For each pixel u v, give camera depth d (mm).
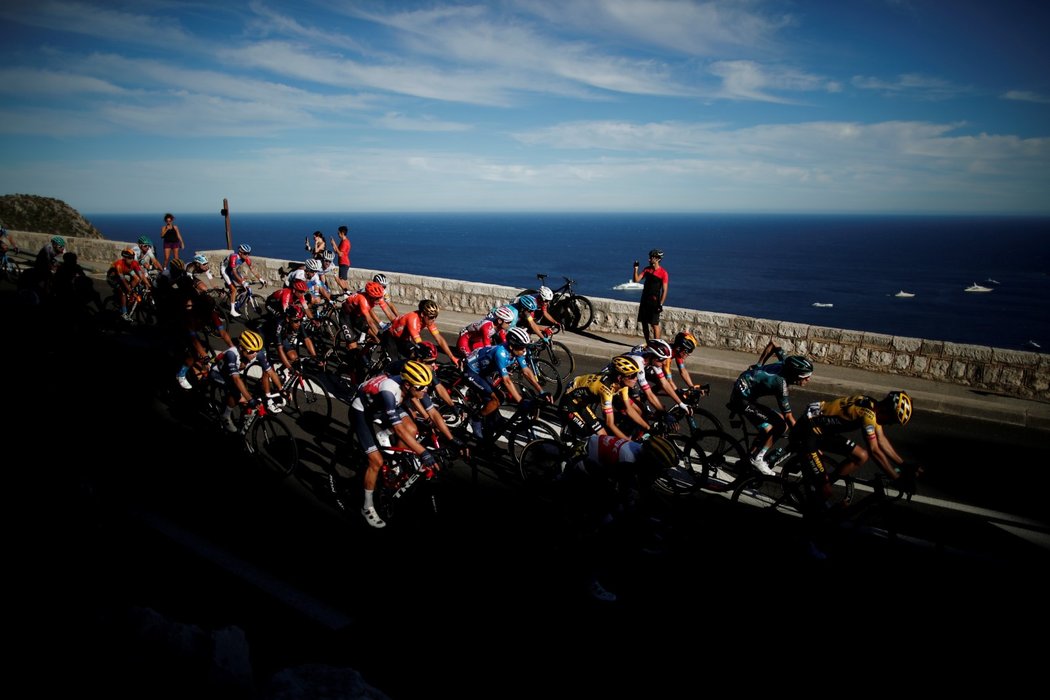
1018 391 9055
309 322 10797
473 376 6840
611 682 3670
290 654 3729
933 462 6965
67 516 4090
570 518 4750
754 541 5363
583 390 6320
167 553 4684
